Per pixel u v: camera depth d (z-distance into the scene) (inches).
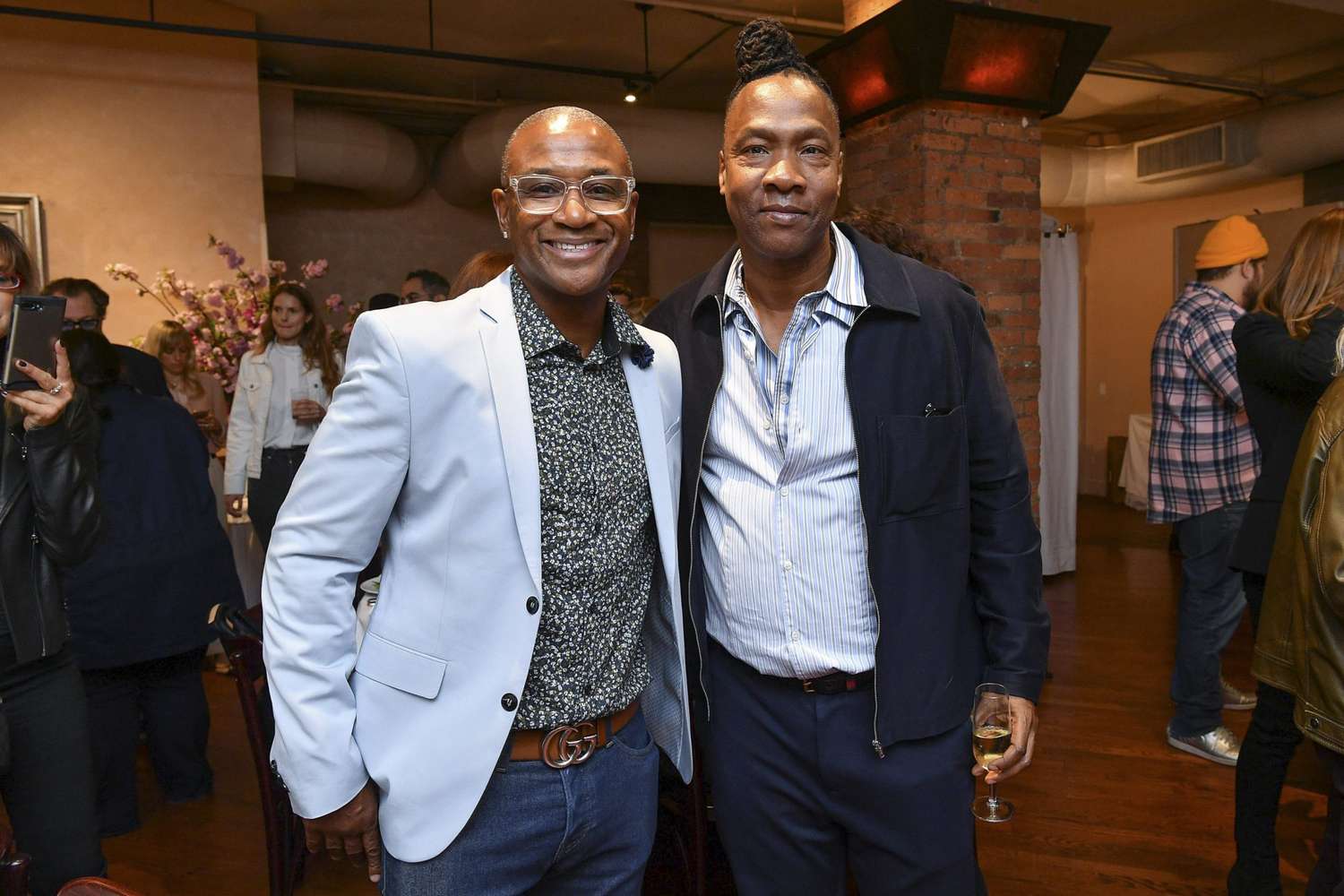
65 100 231.9
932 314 64.6
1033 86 192.1
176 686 130.2
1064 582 248.8
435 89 328.2
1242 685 167.6
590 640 54.3
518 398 52.2
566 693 53.4
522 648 51.4
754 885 69.0
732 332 66.4
